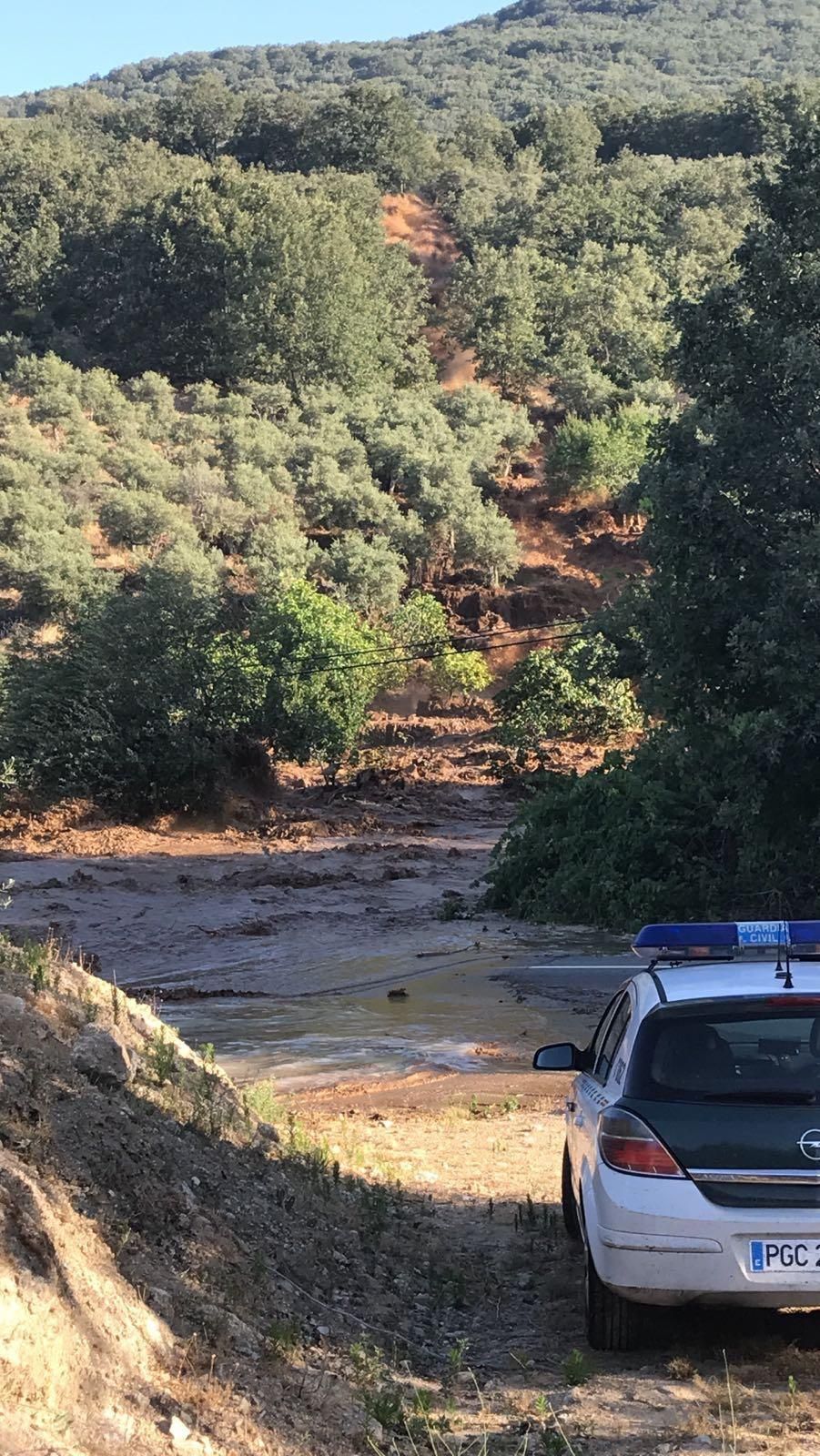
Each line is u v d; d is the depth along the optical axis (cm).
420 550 9206
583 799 2948
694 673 2502
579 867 2816
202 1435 465
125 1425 444
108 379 12469
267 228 13350
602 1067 725
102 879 3447
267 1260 657
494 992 2050
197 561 8131
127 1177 638
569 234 15938
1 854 3875
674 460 2541
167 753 4547
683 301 2598
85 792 4522
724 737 2519
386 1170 988
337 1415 520
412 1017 1861
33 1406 423
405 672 7450
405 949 2512
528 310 13425
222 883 3419
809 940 682
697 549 2462
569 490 10325
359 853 3931
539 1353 636
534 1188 971
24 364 12025
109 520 8919
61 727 4600
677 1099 605
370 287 13875
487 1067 1516
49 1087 672
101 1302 500
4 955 890
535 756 5678
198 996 2097
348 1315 643
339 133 18650
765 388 2548
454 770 5878
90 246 15138
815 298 2472
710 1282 579
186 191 14238
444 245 16600
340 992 2112
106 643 4644
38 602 7881
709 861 2648
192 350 13538
